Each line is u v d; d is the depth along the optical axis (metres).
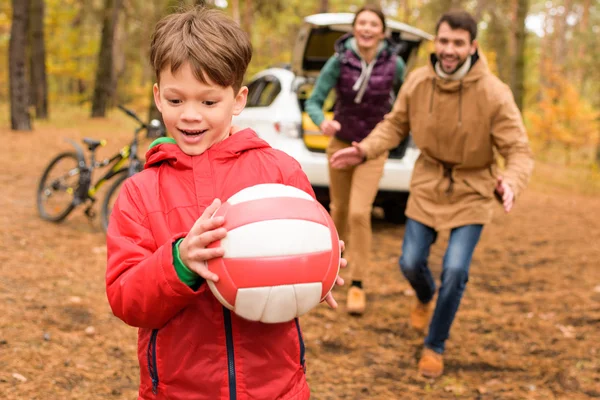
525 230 7.55
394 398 3.25
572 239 7.09
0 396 2.86
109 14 20.22
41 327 3.71
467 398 3.28
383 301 4.81
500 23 22.84
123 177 5.99
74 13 26.55
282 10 20.30
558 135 17.27
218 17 1.55
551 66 20.02
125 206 1.58
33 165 10.05
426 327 4.23
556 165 17.12
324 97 4.51
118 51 34.31
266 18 20.50
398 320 4.40
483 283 5.38
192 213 1.57
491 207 3.45
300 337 1.68
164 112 1.53
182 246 1.37
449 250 3.38
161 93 1.52
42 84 18.16
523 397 3.29
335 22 5.77
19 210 6.79
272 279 1.36
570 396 3.31
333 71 4.46
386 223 7.58
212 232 1.35
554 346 3.96
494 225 7.84
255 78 8.12
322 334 4.07
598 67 25.38
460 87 3.26
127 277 1.46
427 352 3.53
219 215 1.43
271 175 1.66
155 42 1.52
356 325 4.27
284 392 1.62
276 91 6.93
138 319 1.47
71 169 6.49
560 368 3.64
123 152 6.00
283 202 1.44
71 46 28.23
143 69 38.41
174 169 1.61
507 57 22.81
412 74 3.58
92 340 3.64
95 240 5.86
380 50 4.52
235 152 1.62
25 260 4.97
